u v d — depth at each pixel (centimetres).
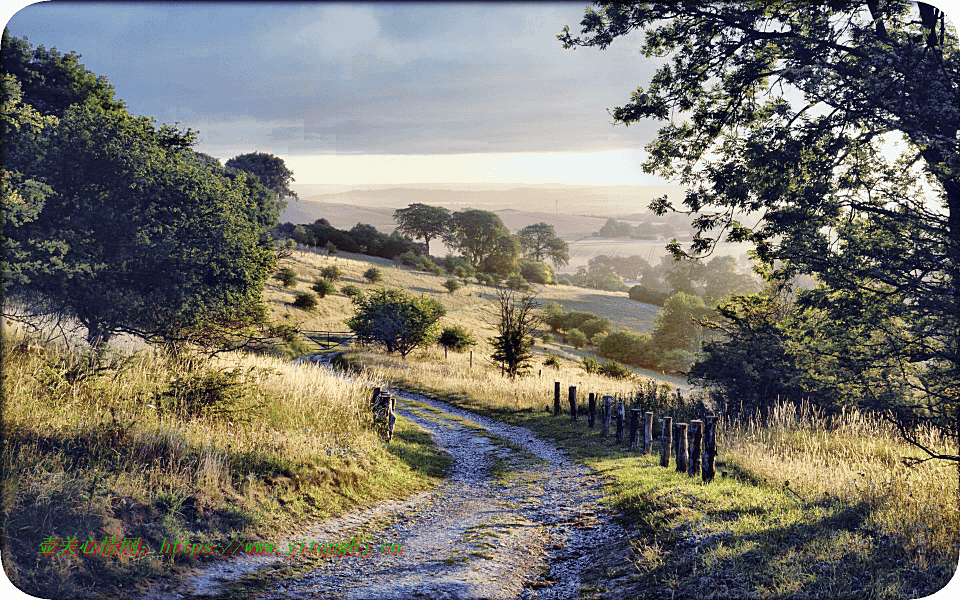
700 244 1043
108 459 665
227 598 512
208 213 1658
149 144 1538
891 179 936
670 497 766
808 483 788
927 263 813
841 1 860
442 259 10350
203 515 645
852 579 497
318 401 1207
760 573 516
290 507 746
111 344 1280
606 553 650
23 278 1098
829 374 1092
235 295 1653
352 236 9400
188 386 962
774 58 945
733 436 1161
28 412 691
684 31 1016
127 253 1365
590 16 1035
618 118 1108
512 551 675
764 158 902
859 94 824
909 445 912
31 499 540
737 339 1470
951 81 773
